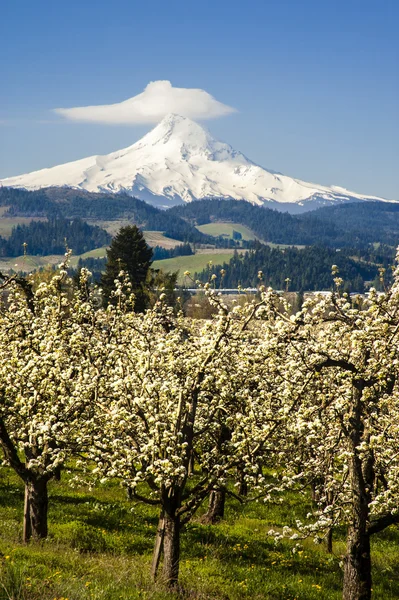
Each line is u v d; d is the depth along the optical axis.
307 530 16.19
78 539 18.66
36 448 17.06
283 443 19.00
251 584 16.81
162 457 14.19
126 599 12.78
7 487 25.30
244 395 15.47
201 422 16.31
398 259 16.16
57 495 24.48
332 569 20.09
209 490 15.04
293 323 15.22
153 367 15.34
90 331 19.45
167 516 15.05
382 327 14.53
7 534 18.14
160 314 23.39
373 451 15.58
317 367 15.04
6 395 16.59
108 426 15.09
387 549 23.17
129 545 19.03
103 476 14.88
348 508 15.94
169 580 14.83
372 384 15.16
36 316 20.14
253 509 27.25
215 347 15.16
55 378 15.98
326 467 17.73
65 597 11.87
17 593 11.56
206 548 19.80
